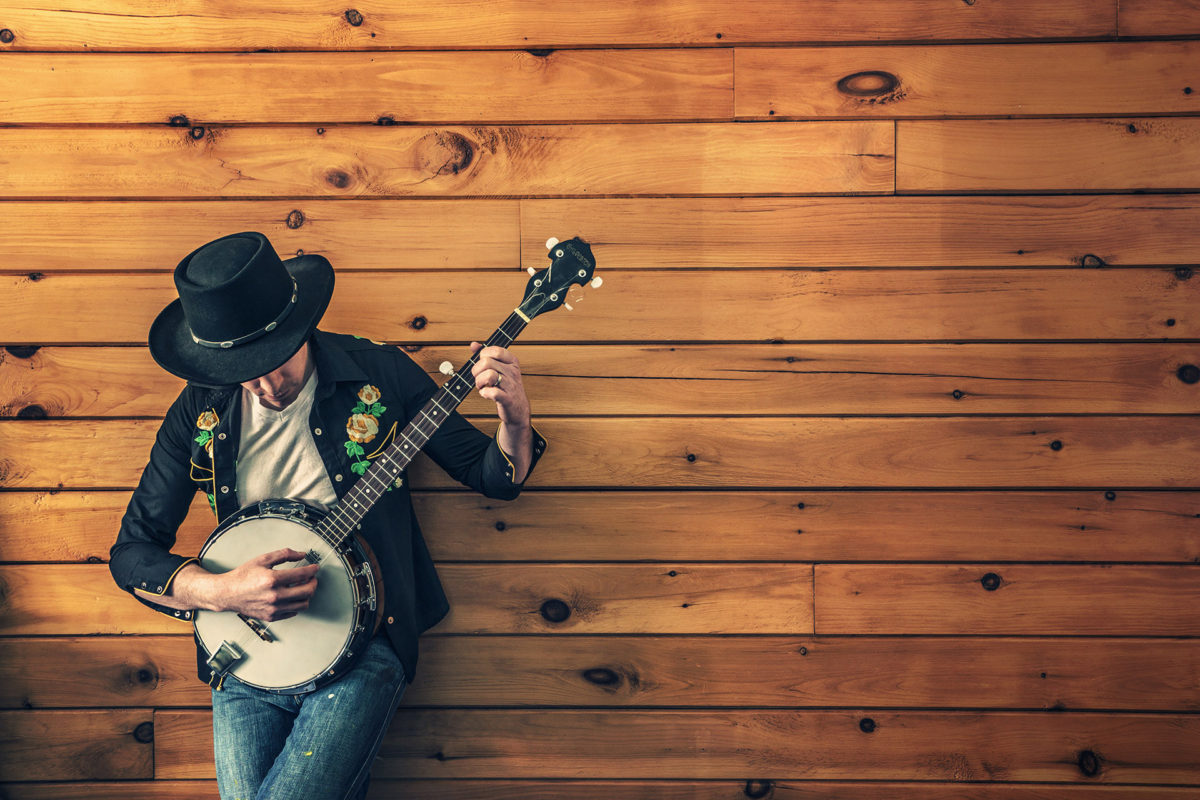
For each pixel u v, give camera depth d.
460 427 1.48
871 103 1.62
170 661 1.67
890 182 1.63
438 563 1.67
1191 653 1.63
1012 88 1.61
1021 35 1.60
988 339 1.63
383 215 1.64
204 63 1.63
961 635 1.65
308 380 1.40
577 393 1.65
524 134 1.63
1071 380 1.63
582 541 1.66
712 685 1.67
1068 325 1.62
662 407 1.65
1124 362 1.62
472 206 1.64
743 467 1.65
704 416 1.65
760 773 1.67
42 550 1.67
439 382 1.65
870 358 1.64
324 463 1.40
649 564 1.66
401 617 1.42
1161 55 1.59
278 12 1.62
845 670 1.66
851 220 1.63
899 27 1.61
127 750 1.67
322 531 1.34
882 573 1.65
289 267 1.45
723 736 1.67
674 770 1.67
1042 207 1.62
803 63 1.62
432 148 1.64
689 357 1.65
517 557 1.67
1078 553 1.64
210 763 1.67
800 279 1.64
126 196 1.64
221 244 1.28
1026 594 1.64
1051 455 1.63
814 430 1.65
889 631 1.65
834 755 1.66
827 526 1.65
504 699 1.67
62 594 1.66
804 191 1.63
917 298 1.63
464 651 1.67
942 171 1.62
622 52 1.62
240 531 1.35
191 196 1.64
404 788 1.67
